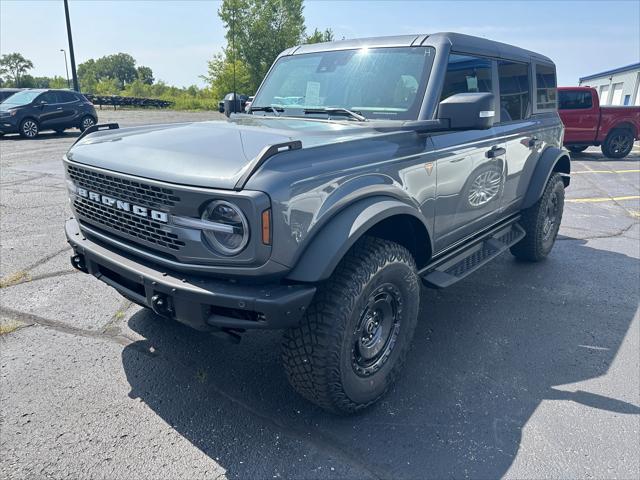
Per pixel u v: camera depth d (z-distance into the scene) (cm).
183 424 267
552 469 243
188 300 230
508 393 305
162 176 230
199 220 222
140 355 332
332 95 354
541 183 476
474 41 371
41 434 255
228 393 296
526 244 514
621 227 707
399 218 294
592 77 4156
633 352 358
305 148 238
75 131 2041
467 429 271
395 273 270
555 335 381
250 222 210
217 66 4112
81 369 314
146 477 230
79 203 296
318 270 227
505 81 416
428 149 309
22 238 561
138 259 261
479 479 236
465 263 384
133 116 2711
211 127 294
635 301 445
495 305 432
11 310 387
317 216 232
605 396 304
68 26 2303
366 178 259
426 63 329
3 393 286
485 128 286
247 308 218
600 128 1452
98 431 259
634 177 1160
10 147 1427
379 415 281
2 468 231
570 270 522
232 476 233
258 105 399
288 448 252
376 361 282
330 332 242
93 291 426
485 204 396
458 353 351
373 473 238
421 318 405
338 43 385
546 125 499
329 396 256
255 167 215
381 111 329
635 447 260
